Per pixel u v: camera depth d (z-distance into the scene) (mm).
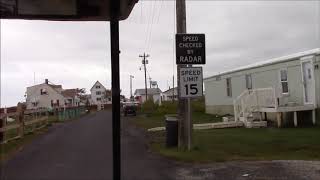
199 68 15984
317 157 14789
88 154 16406
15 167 13594
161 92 135750
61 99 115562
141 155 16000
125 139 21969
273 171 12094
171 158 15000
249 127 25781
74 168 13289
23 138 23219
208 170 12617
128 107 55062
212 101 41625
